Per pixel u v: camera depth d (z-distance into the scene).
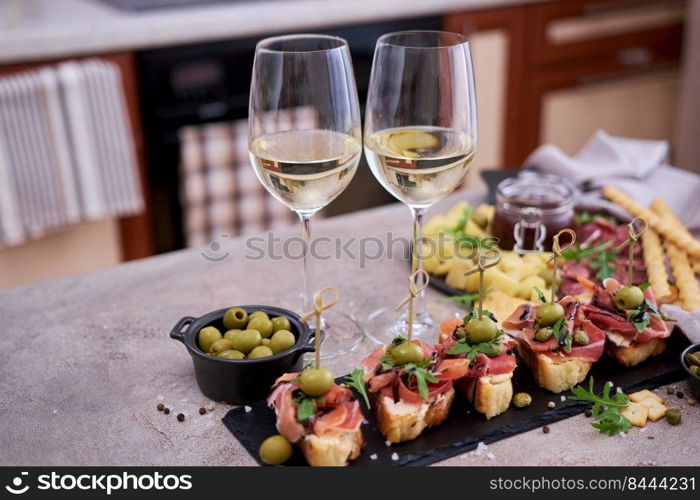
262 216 2.67
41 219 2.33
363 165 2.68
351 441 0.84
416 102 0.99
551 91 3.10
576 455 0.87
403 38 1.04
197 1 2.63
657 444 0.88
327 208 2.68
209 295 1.23
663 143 1.54
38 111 2.24
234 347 0.96
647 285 1.00
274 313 1.01
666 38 3.26
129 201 2.44
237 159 2.60
